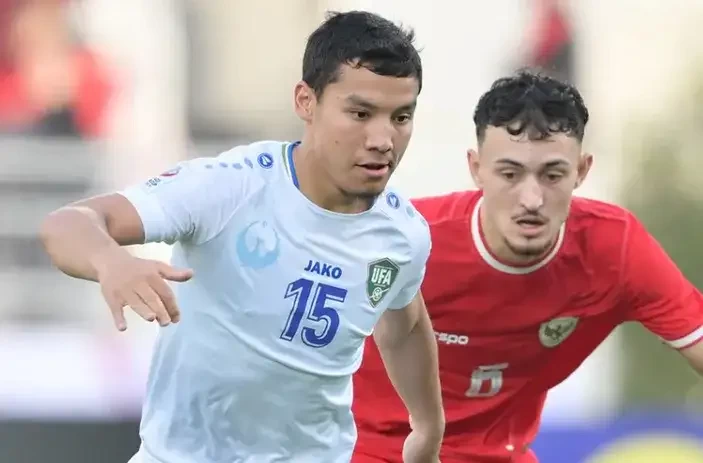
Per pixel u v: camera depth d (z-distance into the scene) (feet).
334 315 43.14
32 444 91.30
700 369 57.11
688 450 89.10
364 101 39.93
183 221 40.47
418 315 48.37
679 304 56.39
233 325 42.45
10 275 115.14
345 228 42.93
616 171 131.03
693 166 129.18
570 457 89.20
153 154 125.90
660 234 126.00
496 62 141.49
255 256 41.93
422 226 45.47
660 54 144.56
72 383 94.02
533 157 51.70
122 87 130.31
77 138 125.18
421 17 142.61
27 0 127.54
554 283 55.93
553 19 142.72
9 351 100.22
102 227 37.29
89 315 113.60
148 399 44.68
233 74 140.87
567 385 108.58
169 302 34.55
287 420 44.37
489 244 55.16
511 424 59.72
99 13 133.18
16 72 125.80
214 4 140.26
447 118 139.33
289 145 43.19
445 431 59.06
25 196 119.34
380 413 59.11
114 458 91.97
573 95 52.54
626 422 89.81
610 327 58.08
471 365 57.72
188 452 44.09
